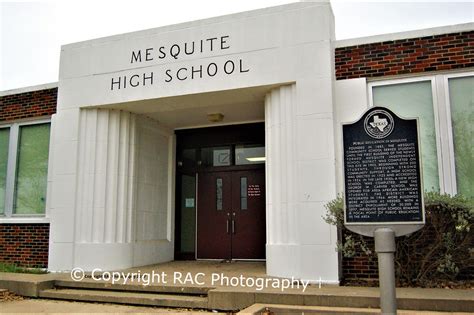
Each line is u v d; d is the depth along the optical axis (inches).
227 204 439.2
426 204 255.1
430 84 311.4
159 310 261.3
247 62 336.5
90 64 383.2
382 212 213.5
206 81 345.1
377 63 319.0
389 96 318.3
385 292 190.1
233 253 429.4
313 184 306.8
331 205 281.7
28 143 419.2
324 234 299.3
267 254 327.3
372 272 297.7
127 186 390.3
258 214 427.2
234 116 420.8
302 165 311.4
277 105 335.0
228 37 344.8
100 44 382.3
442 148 301.4
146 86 362.6
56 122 389.4
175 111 401.1
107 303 281.0
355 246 296.4
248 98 361.1
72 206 370.0
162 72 359.6
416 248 273.6
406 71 312.3
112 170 381.1
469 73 302.7
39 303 284.2
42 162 410.0
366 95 316.2
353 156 223.6
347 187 221.1
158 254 420.8
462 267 270.7
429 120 308.3
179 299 267.1
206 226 443.2
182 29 359.3
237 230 432.1
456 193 294.4
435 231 265.4
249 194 433.7
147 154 423.2
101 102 374.9
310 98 316.5
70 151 378.0
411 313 218.1
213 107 388.5
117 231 377.4
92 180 374.9
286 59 326.6
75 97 383.6
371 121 224.4
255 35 337.4
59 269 364.5
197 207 449.4
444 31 309.1
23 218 399.9
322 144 309.1
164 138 455.5
